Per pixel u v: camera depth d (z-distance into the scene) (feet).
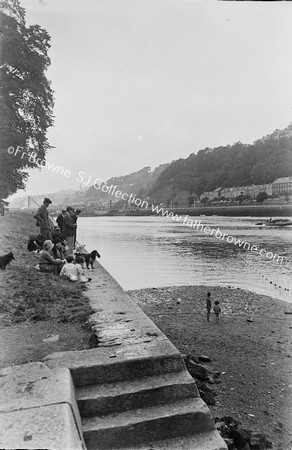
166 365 14.85
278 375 29.94
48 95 82.28
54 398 11.36
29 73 74.64
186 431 12.86
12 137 74.18
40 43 72.95
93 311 22.97
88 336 19.31
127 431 12.36
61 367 13.91
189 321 52.95
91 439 12.08
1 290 27.25
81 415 12.90
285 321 52.49
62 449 8.97
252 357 35.78
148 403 13.53
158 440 12.59
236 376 30.09
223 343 41.32
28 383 12.42
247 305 64.39
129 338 17.26
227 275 104.42
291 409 23.15
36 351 17.31
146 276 102.12
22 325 21.18
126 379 14.34
